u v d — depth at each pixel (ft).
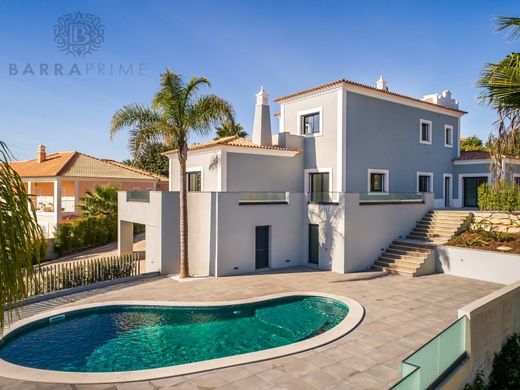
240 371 26.53
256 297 44.88
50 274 47.44
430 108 84.12
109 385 24.71
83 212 91.09
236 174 65.77
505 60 27.50
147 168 169.37
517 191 55.52
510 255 50.98
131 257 56.95
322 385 24.56
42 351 32.24
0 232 13.42
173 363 29.94
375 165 73.10
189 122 52.80
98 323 38.88
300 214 65.46
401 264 58.65
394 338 32.50
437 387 21.80
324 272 58.85
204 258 57.26
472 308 26.89
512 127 30.12
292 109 77.66
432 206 72.43
